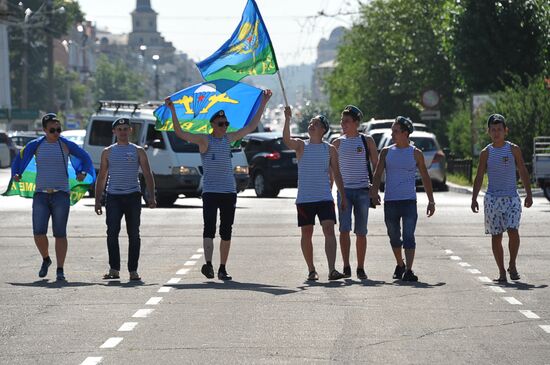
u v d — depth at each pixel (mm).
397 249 21703
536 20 76938
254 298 18859
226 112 23969
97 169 48688
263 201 48906
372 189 21734
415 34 96750
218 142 22016
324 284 20781
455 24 79062
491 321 16484
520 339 15031
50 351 14352
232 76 23484
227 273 22672
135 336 15352
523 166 21656
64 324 16391
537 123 61719
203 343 14781
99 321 16625
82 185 22984
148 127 46281
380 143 61000
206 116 24078
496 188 21578
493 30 77188
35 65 177000
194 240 30047
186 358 13781
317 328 15883
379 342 14805
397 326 16047
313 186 21609
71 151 22578
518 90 65000
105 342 14922
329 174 21812
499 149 21562
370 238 29531
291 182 52844
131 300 18766
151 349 14391
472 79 78625
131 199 22156
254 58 23328
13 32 164250
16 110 146625
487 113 64562
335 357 13805
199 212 41094
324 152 21703
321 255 25859
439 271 22797
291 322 16406
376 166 21922
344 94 128750
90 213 40406
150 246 28484
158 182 45531
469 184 62531
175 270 23359
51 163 22328
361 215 21938
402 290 19875
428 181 21766
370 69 109938
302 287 20344
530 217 36281
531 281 21219
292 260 24938
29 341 15078
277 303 18266
